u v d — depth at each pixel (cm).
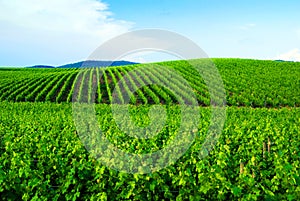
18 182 674
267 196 564
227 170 727
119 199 659
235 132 1280
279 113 2620
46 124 1491
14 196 673
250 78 4947
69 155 852
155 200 650
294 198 554
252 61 6744
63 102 3612
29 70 7725
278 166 693
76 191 688
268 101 3688
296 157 925
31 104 3341
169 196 643
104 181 663
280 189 632
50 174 758
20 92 4159
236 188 575
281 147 1035
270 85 4531
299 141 1176
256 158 838
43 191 670
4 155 883
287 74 5344
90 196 675
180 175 671
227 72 5359
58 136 1138
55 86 4188
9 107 3047
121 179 648
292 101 3744
